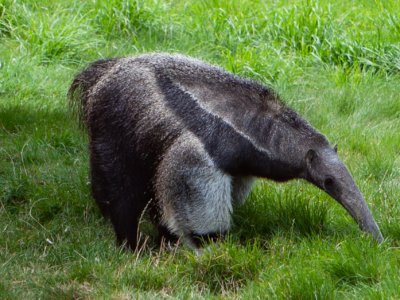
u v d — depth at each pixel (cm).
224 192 1395
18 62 2300
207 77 1419
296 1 2802
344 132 2011
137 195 1463
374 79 2373
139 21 2647
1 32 2558
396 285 1228
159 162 1402
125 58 1493
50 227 1561
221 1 2811
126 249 1469
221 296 1295
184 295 1284
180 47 2548
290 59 2475
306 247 1399
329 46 2539
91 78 1524
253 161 1399
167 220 1422
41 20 2530
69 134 1936
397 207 1577
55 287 1305
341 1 2906
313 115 2120
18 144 1888
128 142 1428
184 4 2839
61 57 2434
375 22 2664
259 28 2667
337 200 1398
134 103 1421
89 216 1594
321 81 2391
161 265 1382
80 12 2686
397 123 2114
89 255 1419
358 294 1250
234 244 1380
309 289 1238
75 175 1741
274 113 1416
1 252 1429
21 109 2073
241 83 1433
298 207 1535
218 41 2584
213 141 1370
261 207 1555
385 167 1812
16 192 1675
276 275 1295
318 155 1405
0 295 1266
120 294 1291
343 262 1314
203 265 1345
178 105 1390
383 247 1367
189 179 1370
